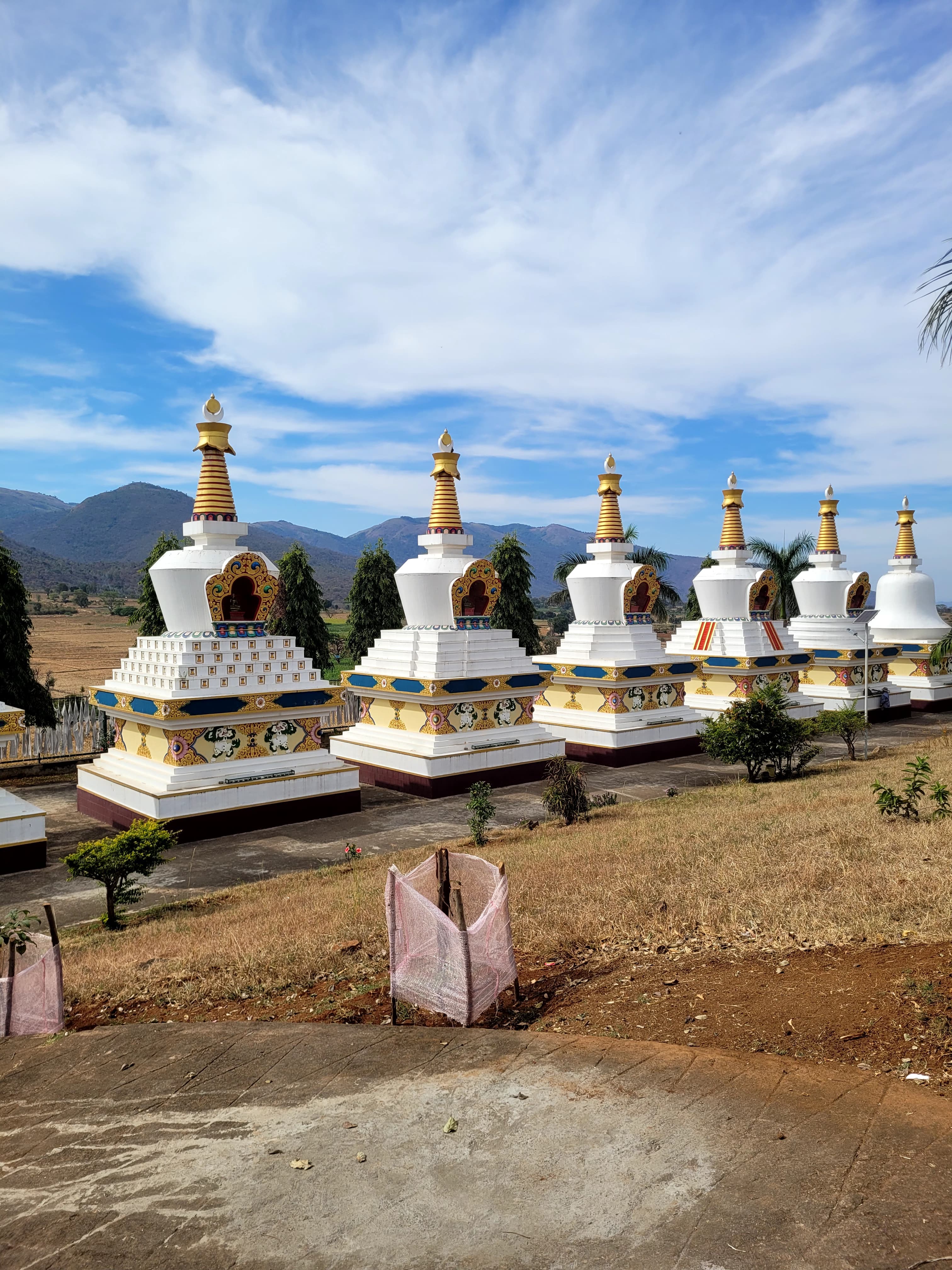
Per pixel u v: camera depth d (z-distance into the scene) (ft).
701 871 44.60
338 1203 19.06
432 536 92.02
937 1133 19.17
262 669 74.64
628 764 99.09
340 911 43.73
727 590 121.19
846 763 90.99
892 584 149.28
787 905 36.68
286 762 74.74
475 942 28.25
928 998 25.05
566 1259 16.67
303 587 125.80
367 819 75.56
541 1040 25.90
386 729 92.43
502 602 142.31
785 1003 26.58
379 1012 29.94
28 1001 31.94
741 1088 21.89
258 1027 28.86
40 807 81.35
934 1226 16.46
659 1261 16.33
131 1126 23.29
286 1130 22.29
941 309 28.14
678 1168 19.04
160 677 72.59
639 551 155.63
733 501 125.49
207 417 76.74
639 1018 27.07
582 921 37.58
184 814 68.08
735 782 86.99
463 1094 23.12
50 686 112.57
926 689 143.43
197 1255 17.80
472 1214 18.29
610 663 100.22
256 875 59.93
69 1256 18.13
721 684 119.85
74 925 50.49
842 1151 18.94
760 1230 16.88
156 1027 29.60
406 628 93.76
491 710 90.12
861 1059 22.68
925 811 57.67
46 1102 25.11
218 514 77.05
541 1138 20.75
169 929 46.03
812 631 137.08
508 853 56.65
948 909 33.06
